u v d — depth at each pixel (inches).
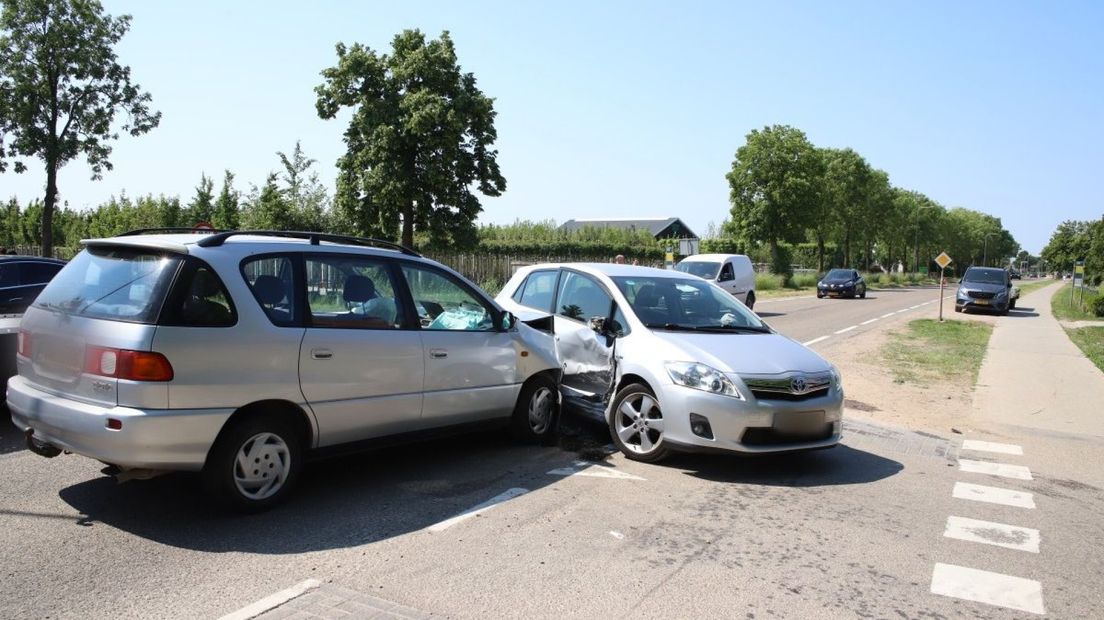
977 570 167.3
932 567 168.2
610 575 156.9
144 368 163.3
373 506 194.5
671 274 301.4
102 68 947.3
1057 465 268.1
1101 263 2180.1
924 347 631.2
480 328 241.1
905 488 229.9
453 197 1196.5
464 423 234.7
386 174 1142.3
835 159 2394.2
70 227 1804.9
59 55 919.0
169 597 140.3
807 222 1968.5
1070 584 161.6
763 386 226.7
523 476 225.1
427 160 1163.3
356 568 156.1
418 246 1247.5
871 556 173.2
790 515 199.3
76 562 154.6
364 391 202.5
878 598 151.1
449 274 236.1
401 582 150.1
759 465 247.4
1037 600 153.2
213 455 175.8
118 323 168.6
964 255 4837.6
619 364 251.9
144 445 162.7
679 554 169.6
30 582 144.9
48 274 420.5
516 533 179.0
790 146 1930.4
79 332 173.3
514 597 145.3
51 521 176.4
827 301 1385.3
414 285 223.8
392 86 1176.8
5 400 260.4
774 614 142.3
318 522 181.5
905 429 316.5
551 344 265.4
